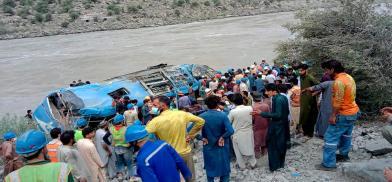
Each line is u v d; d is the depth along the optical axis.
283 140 7.75
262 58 37.75
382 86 10.40
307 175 7.32
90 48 53.31
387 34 11.21
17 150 3.62
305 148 9.09
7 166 8.66
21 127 16.27
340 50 10.95
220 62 37.66
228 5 92.19
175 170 4.85
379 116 11.03
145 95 17.09
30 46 59.88
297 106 10.21
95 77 35.84
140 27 77.69
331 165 7.43
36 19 80.94
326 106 9.07
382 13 11.99
